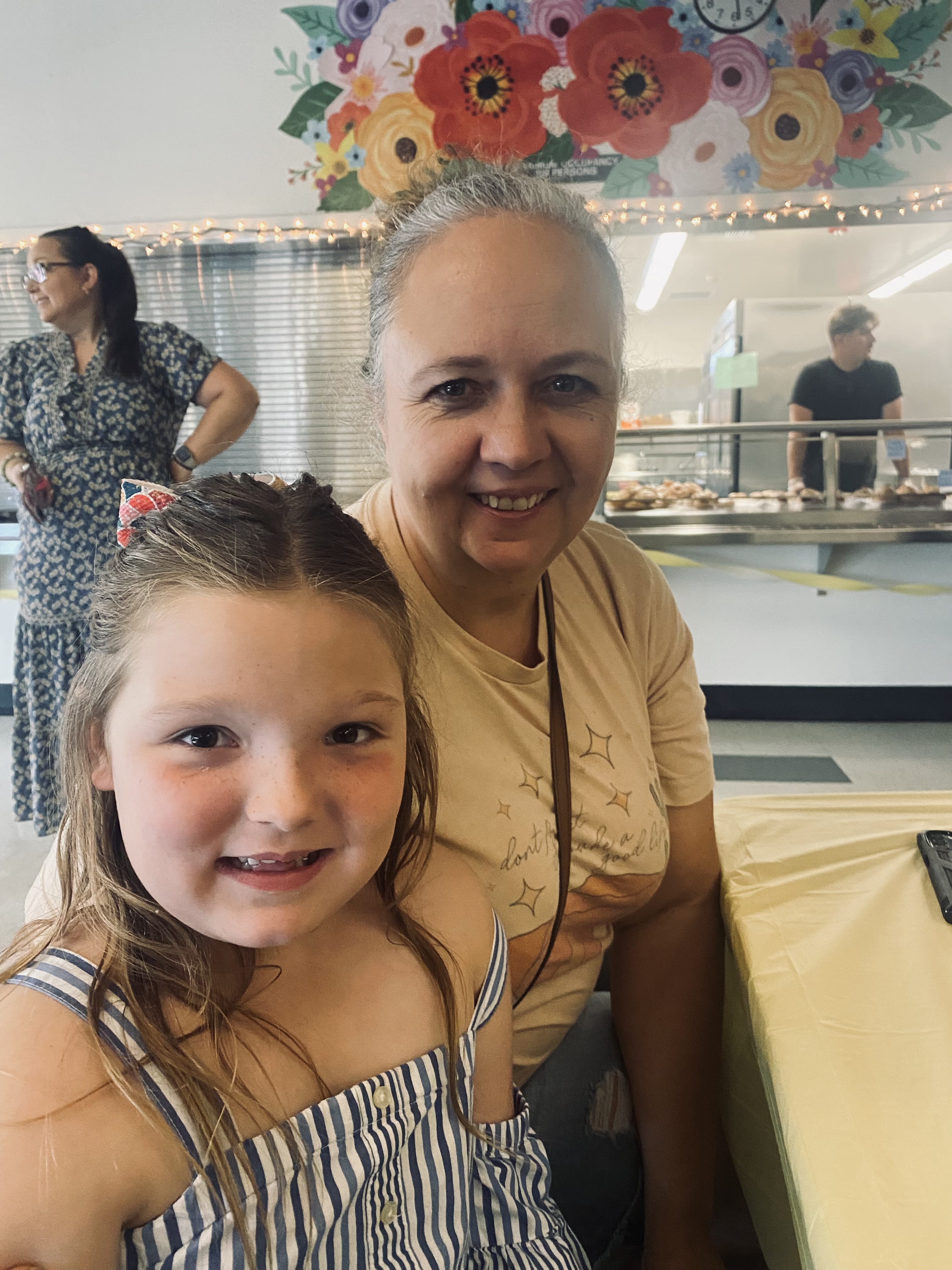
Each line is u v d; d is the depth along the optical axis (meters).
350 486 3.78
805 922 0.93
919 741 3.48
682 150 3.31
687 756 1.04
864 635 3.73
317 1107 0.60
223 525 0.60
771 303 3.77
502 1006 0.78
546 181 0.72
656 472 3.66
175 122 3.40
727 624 3.79
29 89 3.40
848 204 3.33
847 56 3.21
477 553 0.76
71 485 2.15
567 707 0.89
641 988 1.07
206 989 0.60
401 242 0.72
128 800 0.57
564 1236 0.78
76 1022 0.56
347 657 0.58
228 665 0.55
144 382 2.21
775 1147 0.92
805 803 1.25
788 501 3.47
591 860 0.90
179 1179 0.55
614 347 0.75
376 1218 0.62
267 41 3.31
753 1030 0.81
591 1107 1.05
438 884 0.77
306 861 0.57
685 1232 1.03
